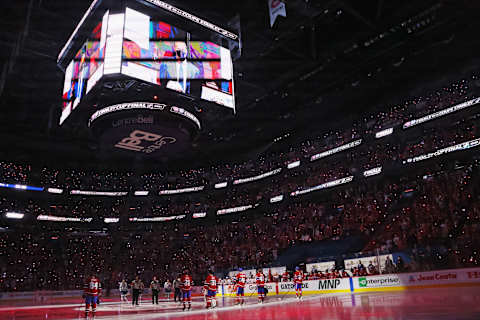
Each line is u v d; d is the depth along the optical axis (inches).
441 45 1114.7
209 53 822.5
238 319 433.7
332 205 1481.3
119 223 1895.9
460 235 995.3
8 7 839.1
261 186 1820.9
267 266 1295.5
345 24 987.9
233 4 900.0
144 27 729.6
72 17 888.9
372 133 1411.2
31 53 994.1
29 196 1809.8
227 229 1768.0
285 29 965.2
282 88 1306.6
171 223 1934.1
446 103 1288.1
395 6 912.9
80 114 833.5
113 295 1482.5
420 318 331.0
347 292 939.3
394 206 1262.3
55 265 1610.5
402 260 953.5
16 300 1279.5
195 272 1611.7
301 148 1766.7
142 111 800.9
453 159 1138.0
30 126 1501.0
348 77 1301.7
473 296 530.6
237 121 1617.9
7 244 1609.3
